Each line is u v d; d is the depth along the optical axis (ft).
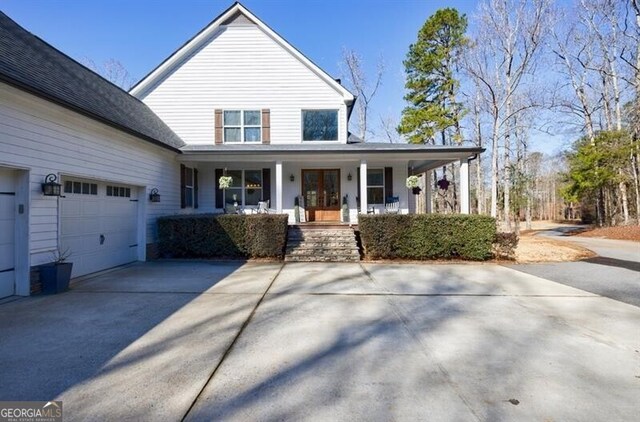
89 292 20.35
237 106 44.47
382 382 9.74
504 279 24.71
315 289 21.43
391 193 44.37
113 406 8.48
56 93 20.80
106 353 11.66
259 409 8.38
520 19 58.08
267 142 44.29
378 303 18.26
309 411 8.29
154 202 33.60
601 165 65.92
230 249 33.53
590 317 15.90
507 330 14.14
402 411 8.31
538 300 18.95
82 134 23.63
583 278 25.11
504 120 60.80
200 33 43.86
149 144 32.01
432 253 32.63
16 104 18.26
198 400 8.76
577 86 72.23
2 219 18.53
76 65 32.30
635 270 28.30
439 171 96.17
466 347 12.33
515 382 9.77
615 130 66.54
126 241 30.42
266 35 44.70
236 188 44.24
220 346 12.30
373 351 11.95
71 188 23.58
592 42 67.72
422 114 74.28
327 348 12.19
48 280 19.97
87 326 14.39
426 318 15.74
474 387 9.48
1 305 17.49
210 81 44.42
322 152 36.42
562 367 10.75
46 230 20.61
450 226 32.55
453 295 20.08
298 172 44.45
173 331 13.83
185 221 33.47
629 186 75.56
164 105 44.19
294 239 35.24
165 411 8.27
